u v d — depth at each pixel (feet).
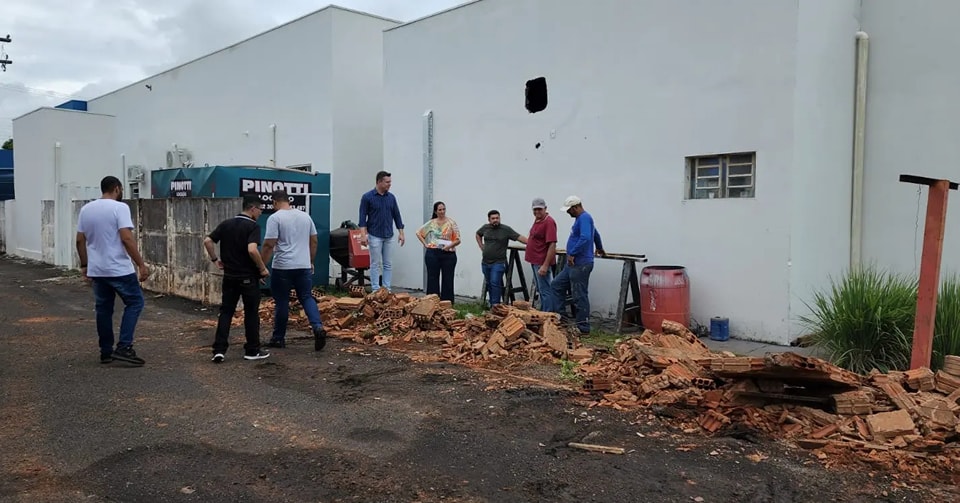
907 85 29.76
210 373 22.59
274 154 55.77
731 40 28.78
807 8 27.35
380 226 36.35
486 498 13.00
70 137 73.05
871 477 13.75
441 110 42.24
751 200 28.32
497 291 33.96
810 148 28.02
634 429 16.74
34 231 74.28
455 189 41.57
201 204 38.83
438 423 17.37
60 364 23.82
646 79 31.81
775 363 16.21
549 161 36.27
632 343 22.47
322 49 50.03
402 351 25.80
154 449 15.60
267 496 13.12
